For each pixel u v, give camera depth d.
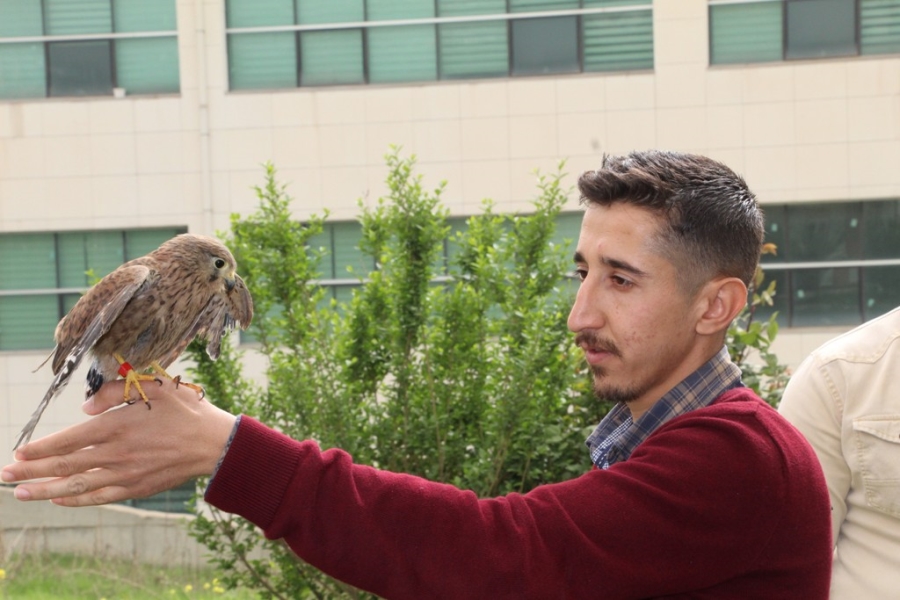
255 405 5.20
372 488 1.81
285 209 5.41
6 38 12.43
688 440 1.85
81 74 12.41
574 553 1.78
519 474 5.11
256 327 5.28
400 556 1.77
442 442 5.03
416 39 12.07
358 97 11.95
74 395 12.38
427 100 11.89
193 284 2.86
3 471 1.80
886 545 2.79
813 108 11.54
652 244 1.95
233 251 5.26
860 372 2.81
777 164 11.59
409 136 11.93
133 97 12.20
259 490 1.78
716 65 11.72
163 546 9.51
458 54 12.05
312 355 5.08
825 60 11.53
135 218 12.23
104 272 12.43
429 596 1.77
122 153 12.23
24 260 12.45
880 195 11.48
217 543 5.36
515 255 5.36
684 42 11.62
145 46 12.34
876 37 11.60
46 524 9.60
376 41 12.10
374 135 11.95
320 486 1.79
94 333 2.53
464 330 5.11
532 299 5.18
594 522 1.79
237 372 5.21
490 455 4.82
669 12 11.62
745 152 11.62
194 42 12.08
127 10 12.34
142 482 1.84
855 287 11.72
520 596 1.76
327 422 4.93
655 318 1.97
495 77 12.01
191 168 12.16
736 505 1.79
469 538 1.77
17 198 12.34
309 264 5.36
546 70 11.98
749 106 11.59
